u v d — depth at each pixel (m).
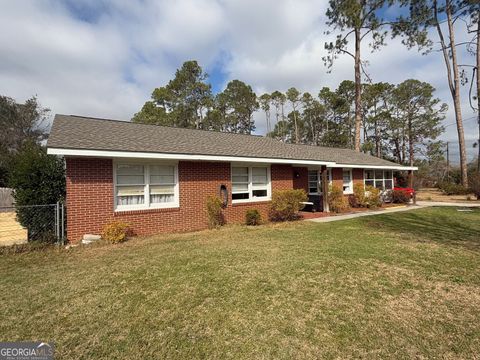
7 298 3.96
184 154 8.76
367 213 13.74
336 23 23.23
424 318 3.37
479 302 3.79
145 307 3.67
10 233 8.59
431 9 22.30
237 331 3.10
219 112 38.94
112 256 6.09
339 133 42.28
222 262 5.58
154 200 8.99
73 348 2.80
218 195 10.34
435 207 16.28
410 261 5.59
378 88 35.09
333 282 4.50
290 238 7.90
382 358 2.64
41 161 7.99
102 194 7.84
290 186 12.85
